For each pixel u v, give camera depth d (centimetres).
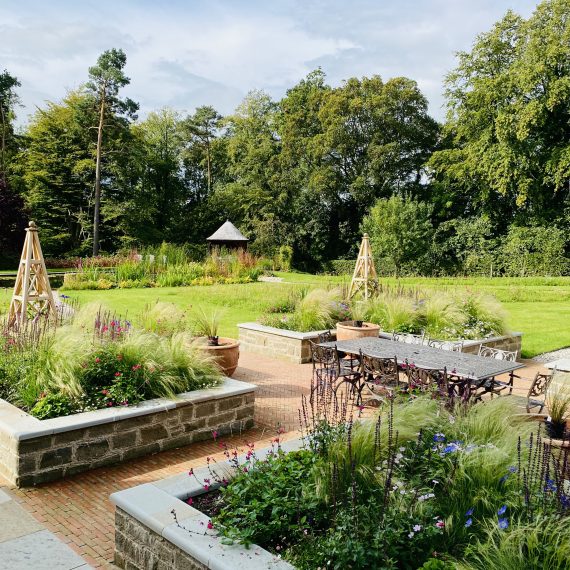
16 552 345
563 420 486
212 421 579
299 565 270
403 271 3412
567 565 250
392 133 3684
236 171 4478
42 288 850
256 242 3912
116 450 502
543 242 3053
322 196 3841
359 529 278
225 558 268
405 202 3394
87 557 345
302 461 374
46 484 454
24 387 550
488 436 401
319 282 2550
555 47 2681
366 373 715
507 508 308
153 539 308
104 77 3344
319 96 3819
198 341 774
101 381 564
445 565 261
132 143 3656
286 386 798
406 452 356
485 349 810
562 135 3059
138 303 1622
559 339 1216
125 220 3812
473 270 3328
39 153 3644
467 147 3256
